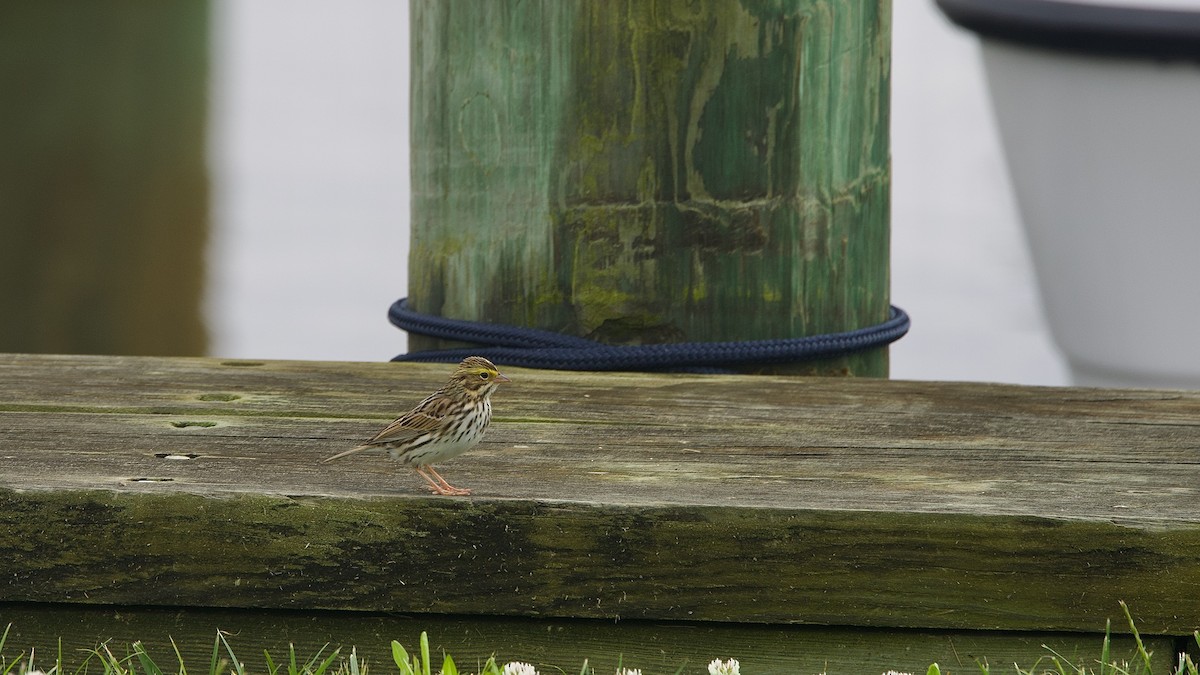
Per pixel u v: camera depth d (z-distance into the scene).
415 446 7.98
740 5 10.27
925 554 7.48
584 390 10.20
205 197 37.84
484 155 10.85
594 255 10.70
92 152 41.31
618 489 7.85
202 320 30.50
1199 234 14.98
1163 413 9.69
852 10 10.71
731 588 7.54
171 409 9.56
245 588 7.61
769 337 10.77
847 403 9.93
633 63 10.37
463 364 8.16
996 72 16.08
